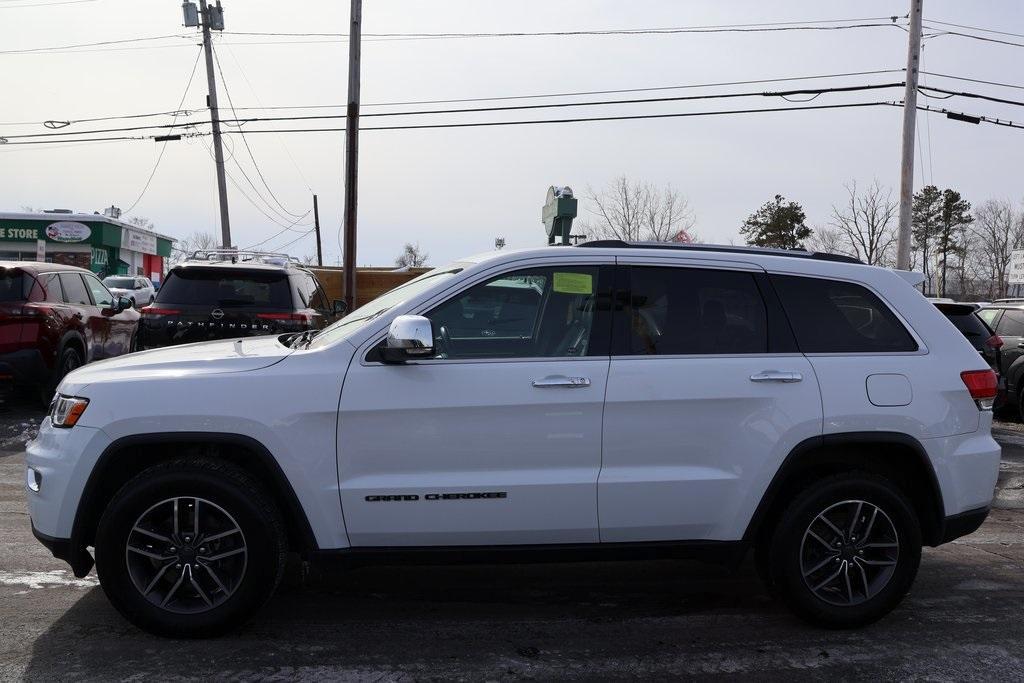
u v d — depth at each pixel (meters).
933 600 4.80
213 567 4.03
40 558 5.22
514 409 4.06
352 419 4.01
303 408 3.99
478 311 4.23
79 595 4.63
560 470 4.11
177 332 9.36
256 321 9.45
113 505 3.93
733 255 4.45
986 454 4.40
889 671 3.87
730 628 4.36
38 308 9.84
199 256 10.87
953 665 3.94
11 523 5.96
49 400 10.34
